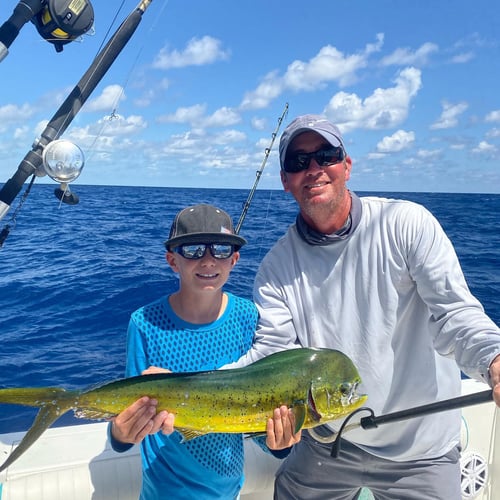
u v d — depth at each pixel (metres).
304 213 2.25
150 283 7.75
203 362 2.01
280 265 2.36
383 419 1.79
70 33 2.24
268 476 2.66
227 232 1.99
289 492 2.52
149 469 2.00
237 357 2.09
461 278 2.00
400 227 2.12
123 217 18.39
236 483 2.08
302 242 2.32
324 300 2.23
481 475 2.93
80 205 23.75
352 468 2.32
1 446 2.64
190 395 1.75
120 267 8.96
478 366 1.69
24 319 6.12
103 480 2.42
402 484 2.27
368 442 2.25
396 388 2.17
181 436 1.96
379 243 2.15
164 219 17.88
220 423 1.77
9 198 2.23
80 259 9.75
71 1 2.18
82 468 2.45
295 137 2.16
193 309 2.03
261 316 2.25
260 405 1.75
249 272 8.39
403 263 2.11
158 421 1.72
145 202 27.28
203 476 1.97
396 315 2.15
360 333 2.17
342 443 2.30
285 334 2.23
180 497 1.96
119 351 5.13
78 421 3.81
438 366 2.22
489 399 1.51
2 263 9.34
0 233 2.29
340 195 2.15
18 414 3.88
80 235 13.22
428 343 2.18
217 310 2.08
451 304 1.94
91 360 4.88
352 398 1.74
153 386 1.75
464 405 1.57
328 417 1.74
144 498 2.04
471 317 1.85
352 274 2.19
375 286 2.15
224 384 1.76
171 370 1.99
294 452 2.50
